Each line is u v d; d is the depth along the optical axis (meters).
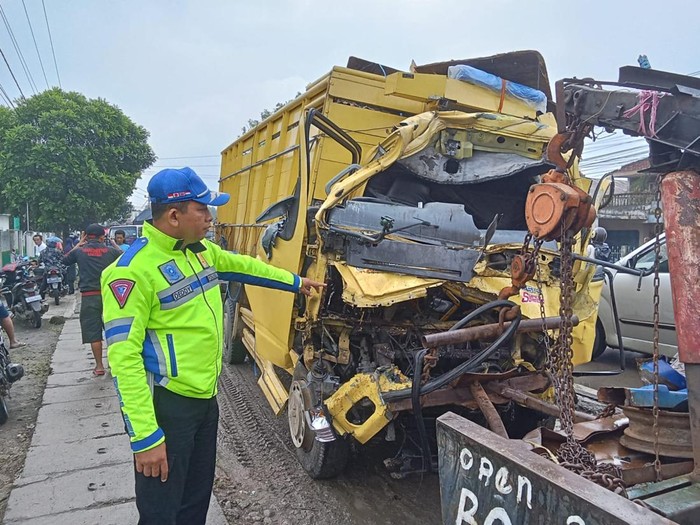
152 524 2.33
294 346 3.91
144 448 2.13
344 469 3.84
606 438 2.43
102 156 25.05
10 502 3.44
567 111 2.20
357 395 3.27
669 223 1.78
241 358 6.94
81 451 4.20
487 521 1.71
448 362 3.84
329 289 3.45
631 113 1.96
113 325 2.17
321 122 3.93
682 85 1.93
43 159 23.23
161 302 2.29
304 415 3.65
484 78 4.48
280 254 4.07
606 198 3.27
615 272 6.60
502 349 3.72
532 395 3.27
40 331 9.02
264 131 6.64
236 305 6.67
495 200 4.59
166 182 2.30
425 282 3.35
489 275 3.58
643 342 6.28
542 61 4.88
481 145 4.21
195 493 2.62
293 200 3.95
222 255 2.75
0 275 9.68
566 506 1.44
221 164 9.79
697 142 1.76
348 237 3.38
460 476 1.87
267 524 3.32
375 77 4.67
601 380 6.21
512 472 1.63
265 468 4.08
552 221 2.04
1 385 5.01
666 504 1.52
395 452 4.28
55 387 5.81
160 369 2.30
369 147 4.70
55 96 24.59
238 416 5.16
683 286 1.73
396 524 3.35
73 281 13.72
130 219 37.06
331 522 3.36
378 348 3.57
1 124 25.00
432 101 4.43
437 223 3.67
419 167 4.10
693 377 1.71
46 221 24.00
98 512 3.33
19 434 4.69
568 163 2.26
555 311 3.55
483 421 3.83
